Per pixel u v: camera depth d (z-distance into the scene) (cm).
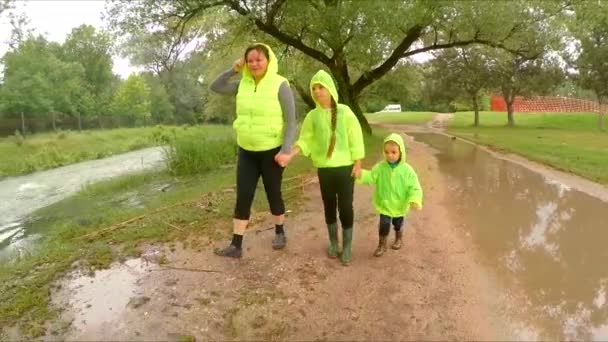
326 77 444
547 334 356
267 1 1541
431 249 531
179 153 1312
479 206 756
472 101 4275
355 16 1391
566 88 6019
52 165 1936
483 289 430
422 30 1688
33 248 638
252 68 458
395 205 494
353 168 465
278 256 503
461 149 1766
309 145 475
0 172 1728
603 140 2100
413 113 6066
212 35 1833
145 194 1024
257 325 371
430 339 350
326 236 567
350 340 351
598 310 392
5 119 3036
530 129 3416
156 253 521
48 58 4075
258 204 706
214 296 417
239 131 475
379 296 414
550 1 1495
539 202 789
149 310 396
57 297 425
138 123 4784
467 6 1480
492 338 351
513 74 3722
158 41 1705
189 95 6056
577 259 509
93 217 754
